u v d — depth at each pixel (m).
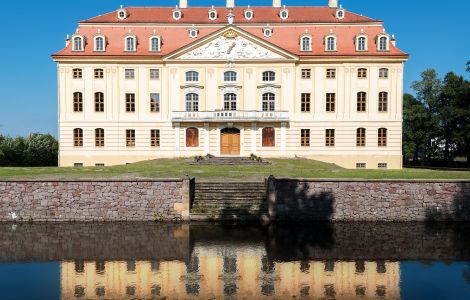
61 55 58.94
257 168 43.69
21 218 30.11
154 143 60.47
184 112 59.19
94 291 16.72
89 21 62.19
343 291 16.62
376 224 29.05
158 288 16.95
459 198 30.25
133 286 17.17
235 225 28.27
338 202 30.17
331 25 62.06
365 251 22.19
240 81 59.75
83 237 25.20
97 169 41.81
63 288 17.06
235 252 21.84
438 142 81.94
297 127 59.78
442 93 76.50
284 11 63.44
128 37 60.00
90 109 60.06
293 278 18.06
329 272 18.83
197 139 60.12
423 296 16.17
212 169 42.16
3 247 23.11
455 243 23.91
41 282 17.73
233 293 16.36
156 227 27.77
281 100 59.53
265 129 59.91
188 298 15.91
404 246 23.23
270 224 28.67
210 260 20.53
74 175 35.31
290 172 39.03
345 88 59.38
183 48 59.25
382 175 34.97
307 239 24.58
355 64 59.09
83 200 30.25
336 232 26.42
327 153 59.81
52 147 67.81
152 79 60.06
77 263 20.27
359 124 59.50
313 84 59.59
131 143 60.56
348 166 59.78
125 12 63.44
